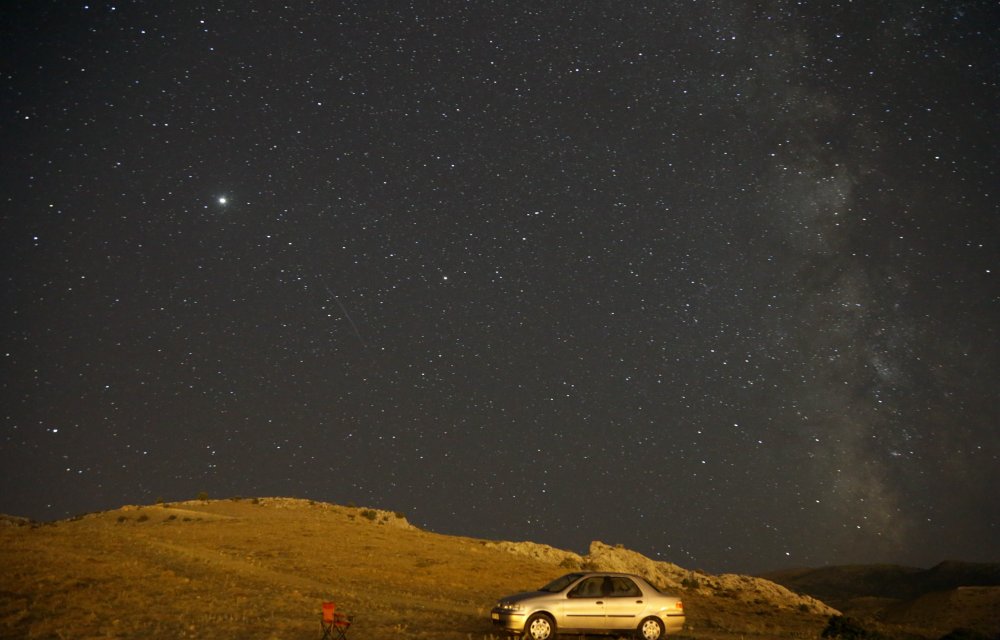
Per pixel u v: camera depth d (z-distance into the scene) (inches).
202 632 729.6
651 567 2301.9
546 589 778.2
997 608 1777.8
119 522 2140.7
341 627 771.4
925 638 1139.3
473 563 1797.5
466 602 1249.4
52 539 1321.4
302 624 797.2
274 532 1955.0
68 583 920.9
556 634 758.5
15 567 980.6
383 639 733.3
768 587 2197.3
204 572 1157.7
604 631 746.2
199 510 2452.0
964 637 1140.5
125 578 1004.6
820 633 1245.1
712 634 1013.8
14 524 2064.5
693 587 2100.1
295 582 1209.4
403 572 1544.0
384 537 2070.6
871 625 1151.0
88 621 750.5
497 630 822.5
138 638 693.3
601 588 766.5
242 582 1118.4
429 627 845.2
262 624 783.7
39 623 732.0
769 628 1350.9
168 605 862.5
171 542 1690.5
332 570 1460.4
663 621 756.0
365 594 1190.9
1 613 760.3
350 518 2532.0
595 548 2412.6
